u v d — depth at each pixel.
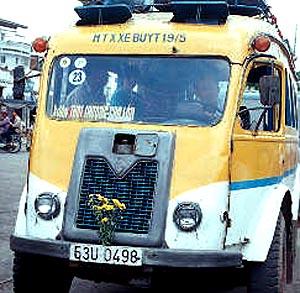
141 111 6.05
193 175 5.67
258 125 6.22
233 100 5.89
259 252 5.95
